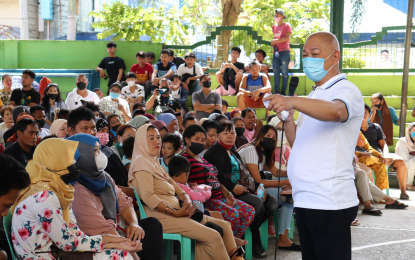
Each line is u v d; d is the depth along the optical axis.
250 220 4.92
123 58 12.30
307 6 16.84
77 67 12.52
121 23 14.97
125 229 3.78
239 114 8.62
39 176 2.99
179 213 4.18
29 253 2.92
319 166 2.88
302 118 3.10
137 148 4.36
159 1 15.23
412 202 8.14
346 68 12.48
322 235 2.89
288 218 5.39
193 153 4.99
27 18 17.58
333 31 9.28
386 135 10.00
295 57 12.76
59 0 17.53
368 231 6.23
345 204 2.87
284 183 5.58
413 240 5.78
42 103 7.93
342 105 2.73
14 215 2.96
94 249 3.11
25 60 12.64
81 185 3.40
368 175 8.01
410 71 12.37
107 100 8.38
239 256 4.46
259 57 11.65
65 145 3.02
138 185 4.24
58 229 2.93
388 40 12.42
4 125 6.66
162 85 9.48
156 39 15.53
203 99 9.59
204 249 4.24
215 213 4.74
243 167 5.36
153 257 3.77
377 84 12.59
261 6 16.12
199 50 12.38
